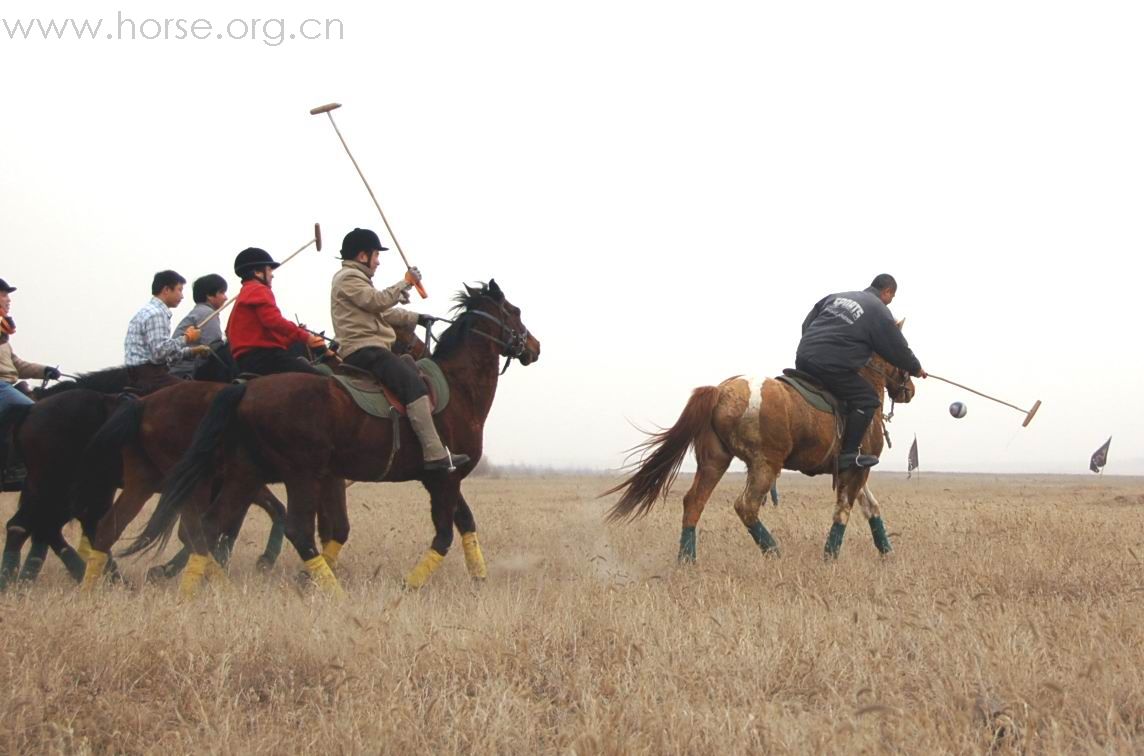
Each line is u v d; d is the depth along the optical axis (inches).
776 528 652.1
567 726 240.4
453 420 457.7
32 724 251.4
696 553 514.3
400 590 414.9
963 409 590.6
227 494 422.9
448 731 241.4
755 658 294.2
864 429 516.1
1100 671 256.8
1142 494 1477.6
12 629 310.2
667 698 262.1
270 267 459.8
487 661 297.4
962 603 350.6
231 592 396.2
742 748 228.4
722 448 512.7
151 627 322.0
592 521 722.2
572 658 306.5
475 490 1690.5
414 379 433.1
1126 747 224.7
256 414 409.7
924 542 563.8
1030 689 264.7
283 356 451.2
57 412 449.1
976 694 263.6
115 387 483.2
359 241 448.5
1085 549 514.6
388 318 450.9
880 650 299.4
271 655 304.3
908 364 527.5
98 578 431.2
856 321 518.9
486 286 478.3
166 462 438.6
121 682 283.1
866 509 545.6
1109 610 349.1
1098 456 1041.5
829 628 324.5
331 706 265.1
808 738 230.5
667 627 321.7
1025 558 469.7
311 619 331.3
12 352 499.2
